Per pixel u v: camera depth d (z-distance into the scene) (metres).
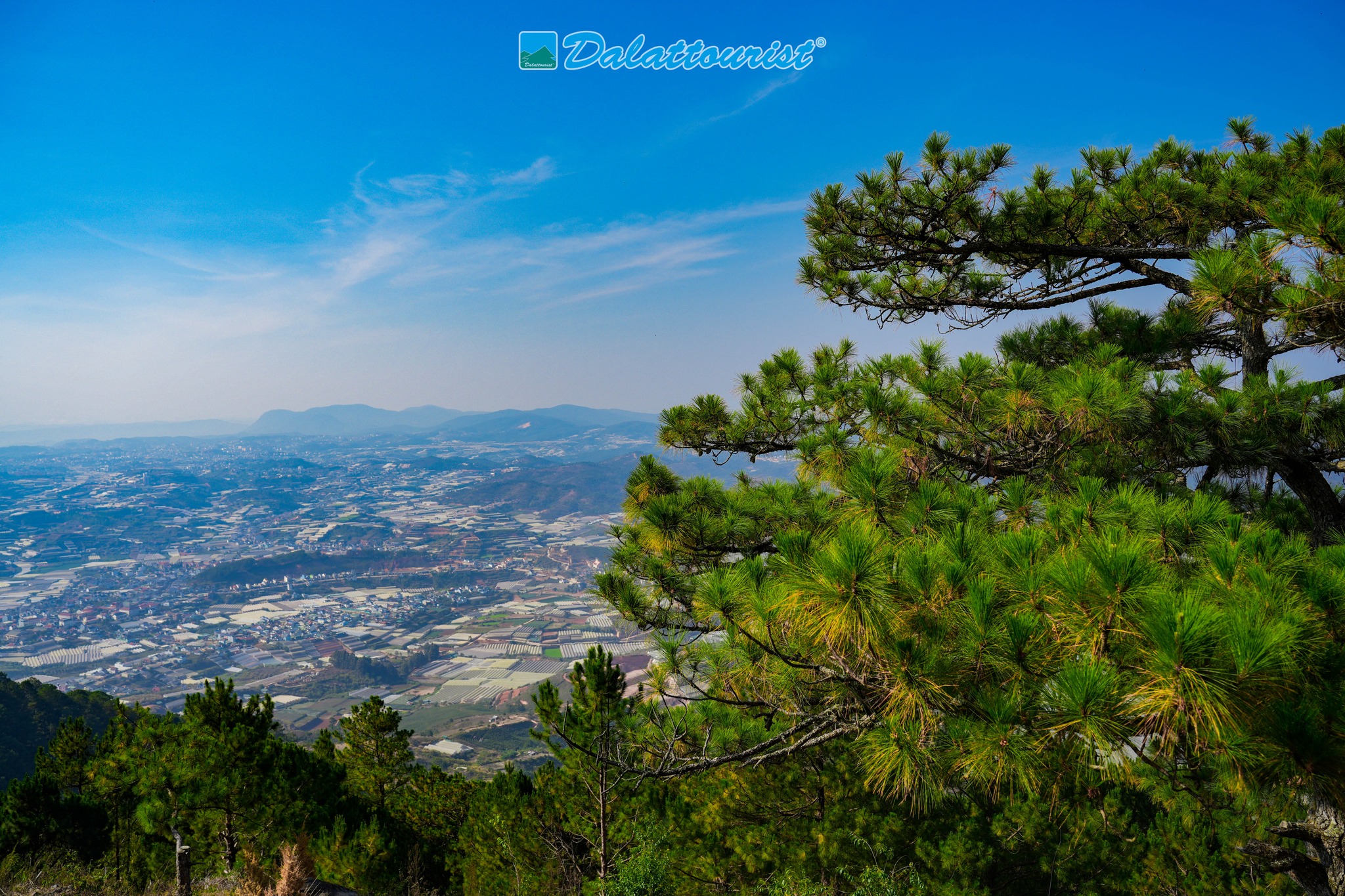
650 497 5.98
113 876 7.79
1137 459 5.21
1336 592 2.31
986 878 5.71
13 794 7.99
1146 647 2.13
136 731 8.03
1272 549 2.62
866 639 2.61
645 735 5.59
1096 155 6.70
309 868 5.12
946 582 2.50
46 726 41.94
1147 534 3.01
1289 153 5.95
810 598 2.72
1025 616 2.36
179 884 5.90
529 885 6.69
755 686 4.25
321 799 9.08
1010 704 2.37
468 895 7.59
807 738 4.41
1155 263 6.32
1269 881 4.48
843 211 6.70
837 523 4.61
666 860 5.68
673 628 5.64
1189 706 2.08
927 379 5.45
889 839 5.46
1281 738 2.04
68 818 8.34
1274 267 4.31
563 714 6.35
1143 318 6.44
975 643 2.43
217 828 7.21
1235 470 5.28
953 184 6.12
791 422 6.64
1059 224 6.43
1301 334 4.89
